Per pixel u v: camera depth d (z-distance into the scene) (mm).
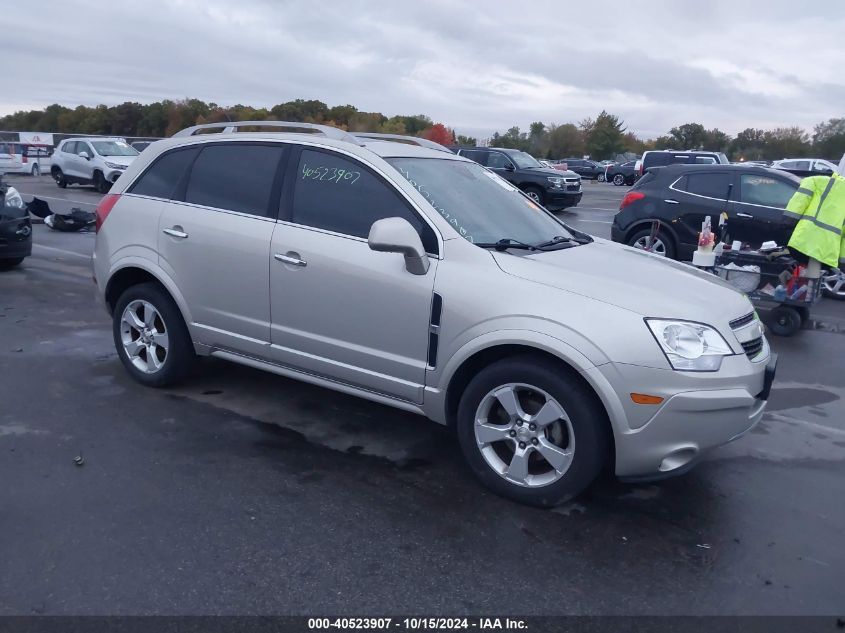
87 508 3742
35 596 3047
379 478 4188
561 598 3170
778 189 10484
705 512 3963
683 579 3340
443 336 3980
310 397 5398
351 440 4691
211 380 5645
